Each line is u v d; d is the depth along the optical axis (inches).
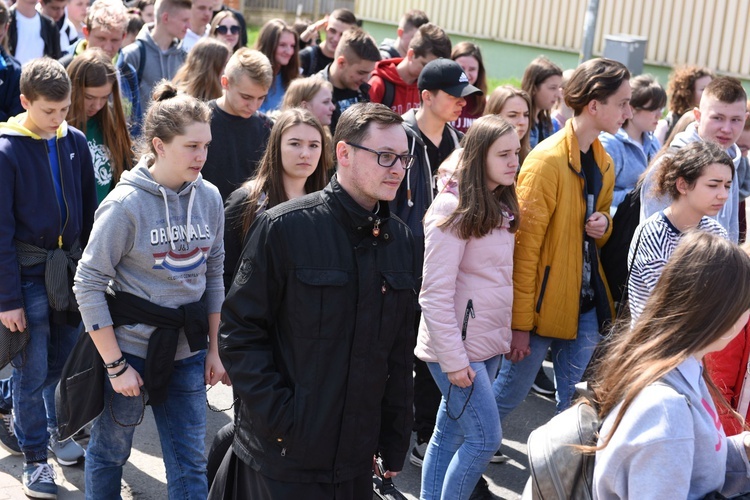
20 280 146.5
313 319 102.7
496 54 609.6
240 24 338.0
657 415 79.1
